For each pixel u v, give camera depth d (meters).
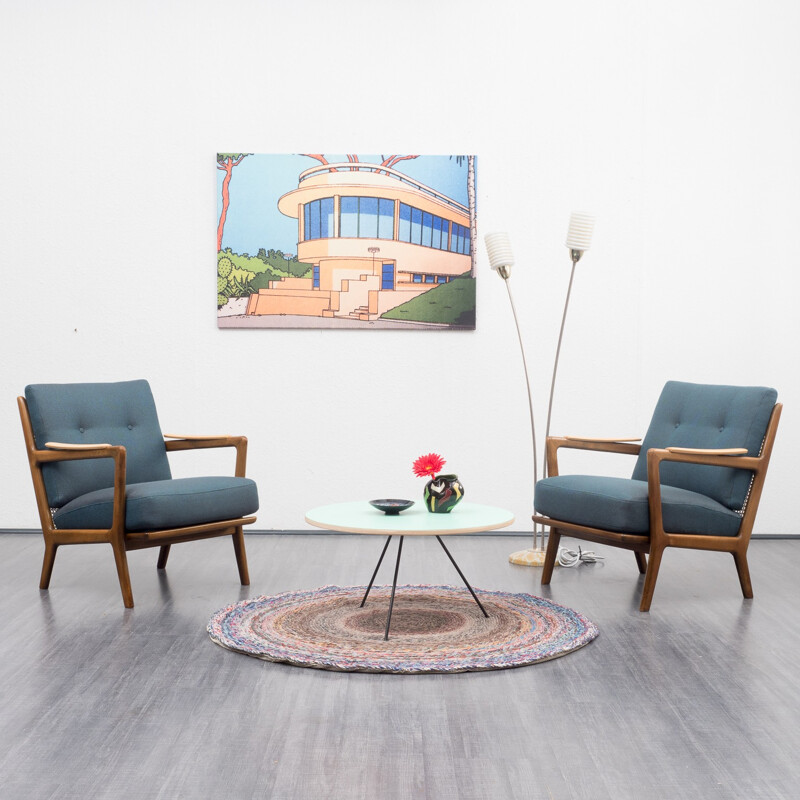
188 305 4.84
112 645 2.77
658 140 4.84
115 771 1.88
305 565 4.02
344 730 2.10
